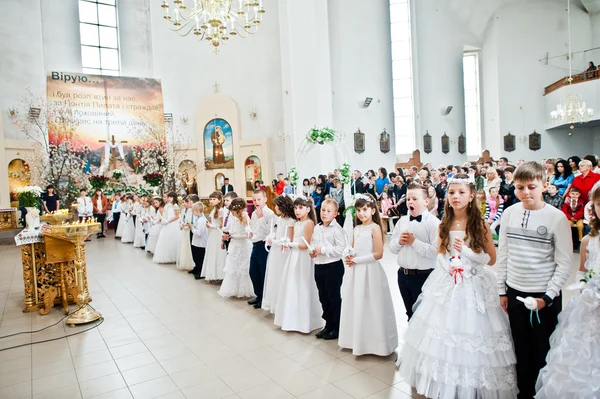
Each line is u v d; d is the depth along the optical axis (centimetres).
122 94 1647
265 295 492
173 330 457
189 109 1770
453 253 281
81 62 1631
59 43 1586
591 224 237
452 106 1991
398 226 349
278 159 1720
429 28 1925
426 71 1914
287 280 435
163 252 852
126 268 813
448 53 1989
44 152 1459
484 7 2028
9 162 1347
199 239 705
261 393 310
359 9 1702
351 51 1680
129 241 1196
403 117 1870
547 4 1955
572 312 235
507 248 275
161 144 1688
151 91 1700
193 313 514
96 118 1597
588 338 224
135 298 593
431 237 327
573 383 221
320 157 1348
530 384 264
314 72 1370
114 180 1591
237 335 433
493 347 259
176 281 687
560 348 231
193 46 1773
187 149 1761
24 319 517
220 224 657
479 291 268
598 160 702
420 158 1875
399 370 314
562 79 1786
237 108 1750
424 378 274
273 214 513
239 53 1762
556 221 252
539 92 1961
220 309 525
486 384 254
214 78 1778
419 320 286
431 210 707
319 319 441
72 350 414
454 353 259
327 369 344
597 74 1656
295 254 433
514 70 1981
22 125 1443
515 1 1966
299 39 1379
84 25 1642
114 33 1702
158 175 1464
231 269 567
